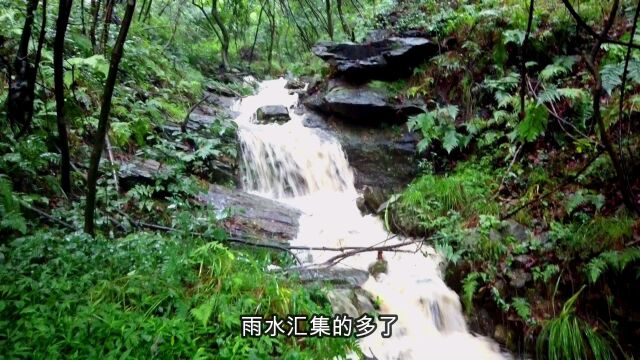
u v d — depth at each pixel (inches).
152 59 338.3
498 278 196.1
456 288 200.5
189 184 219.8
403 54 313.6
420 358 167.0
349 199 276.1
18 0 211.8
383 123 311.3
